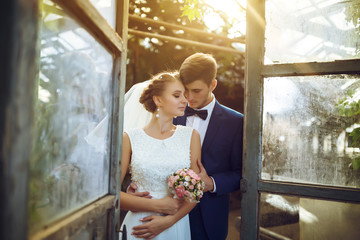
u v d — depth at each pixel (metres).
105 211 1.14
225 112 2.28
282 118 1.77
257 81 1.79
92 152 1.09
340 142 1.68
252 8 1.81
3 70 0.52
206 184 1.99
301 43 1.75
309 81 1.74
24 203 0.56
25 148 0.56
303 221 1.69
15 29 0.53
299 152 1.74
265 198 1.77
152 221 1.79
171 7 4.39
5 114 0.51
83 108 1.00
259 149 1.77
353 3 1.67
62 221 0.81
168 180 1.81
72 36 0.90
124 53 1.38
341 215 1.63
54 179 0.80
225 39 3.46
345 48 1.68
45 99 0.76
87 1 0.92
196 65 2.10
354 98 1.66
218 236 2.12
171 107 1.93
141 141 1.93
